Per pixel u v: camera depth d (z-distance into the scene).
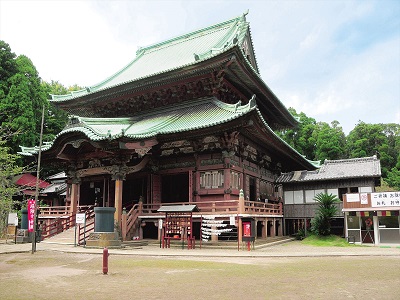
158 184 32.50
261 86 35.88
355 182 40.03
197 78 32.81
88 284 11.89
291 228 43.81
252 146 35.00
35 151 33.31
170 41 48.22
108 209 24.86
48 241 28.14
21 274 14.02
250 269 15.65
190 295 10.22
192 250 23.86
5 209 33.50
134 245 26.45
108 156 30.25
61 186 53.19
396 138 96.88
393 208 31.14
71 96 41.16
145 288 11.25
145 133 28.80
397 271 15.28
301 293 10.56
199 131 28.52
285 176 43.59
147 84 34.66
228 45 31.72
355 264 17.70
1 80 50.56
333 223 42.81
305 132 84.31
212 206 27.20
